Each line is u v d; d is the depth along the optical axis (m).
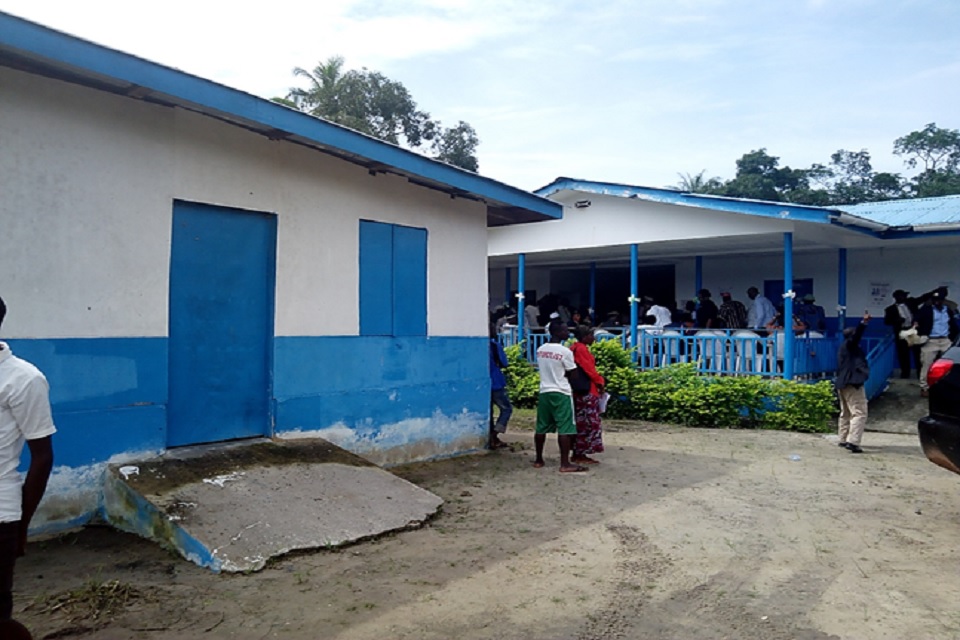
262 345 6.61
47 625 3.62
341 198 7.21
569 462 7.99
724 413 11.49
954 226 12.26
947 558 5.05
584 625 3.86
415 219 8.11
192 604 3.94
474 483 7.18
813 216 11.29
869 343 14.27
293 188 6.73
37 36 4.46
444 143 27.44
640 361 13.52
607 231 14.34
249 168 6.35
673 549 5.19
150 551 4.75
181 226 5.96
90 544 4.86
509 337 16.11
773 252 15.77
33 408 2.80
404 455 7.96
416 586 4.34
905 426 11.53
